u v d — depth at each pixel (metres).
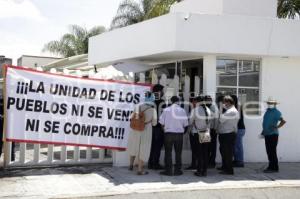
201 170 10.09
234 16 11.44
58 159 11.00
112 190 8.64
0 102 10.41
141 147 10.02
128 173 10.17
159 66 14.29
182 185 9.20
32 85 9.99
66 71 10.66
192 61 13.00
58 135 10.29
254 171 10.86
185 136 11.73
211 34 11.30
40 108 10.08
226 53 11.45
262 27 11.62
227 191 8.85
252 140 12.20
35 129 10.05
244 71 12.30
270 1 12.80
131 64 13.23
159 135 10.62
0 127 10.41
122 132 10.85
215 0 12.71
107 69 12.67
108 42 15.00
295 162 12.38
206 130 10.01
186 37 11.16
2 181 9.04
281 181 9.81
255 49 11.58
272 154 10.75
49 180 9.23
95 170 10.35
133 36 13.23
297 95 12.48
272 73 12.30
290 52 11.86
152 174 10.16
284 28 11.80
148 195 8.36
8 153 10.04
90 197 8.12
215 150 11.16
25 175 9.62
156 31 11.92
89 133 10.59
